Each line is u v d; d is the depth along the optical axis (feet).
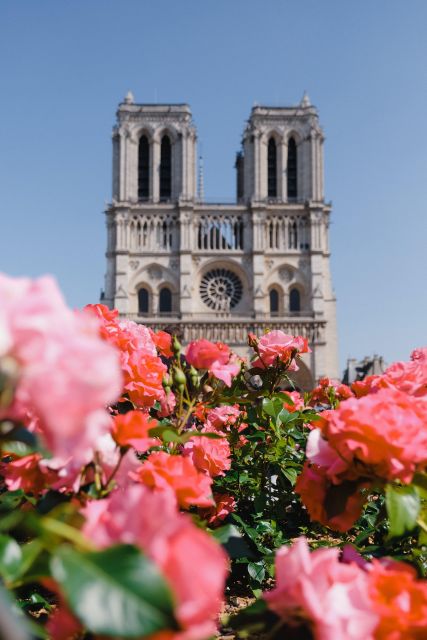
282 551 6.91
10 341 5.28
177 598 5.17
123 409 16.90
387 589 6.97
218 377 14.26
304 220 277.64
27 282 5.84
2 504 10.56
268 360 20.06
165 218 274.16
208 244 274.77
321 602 6.45
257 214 274.16
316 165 280.51
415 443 8.82
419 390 12.73
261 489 22.62
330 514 9.56
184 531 5.46
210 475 16.35
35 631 6.79
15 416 6.17
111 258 270.87
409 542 13.00
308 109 284.20
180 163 280.31
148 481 9.16
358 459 9.20
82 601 5.06
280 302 272.31
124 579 5.11
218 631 12.87
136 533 5.72
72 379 5.23
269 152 287.69
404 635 6.55
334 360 263.08
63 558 5.30
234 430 23.85
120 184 274.36
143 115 282.36
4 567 6.50
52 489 9.86
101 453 9.23
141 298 269.85
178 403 15.34
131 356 15.05
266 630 7.02
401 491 9.39
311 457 9.71
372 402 9.37
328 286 271.90
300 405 24.99
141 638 5.01
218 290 271.49
